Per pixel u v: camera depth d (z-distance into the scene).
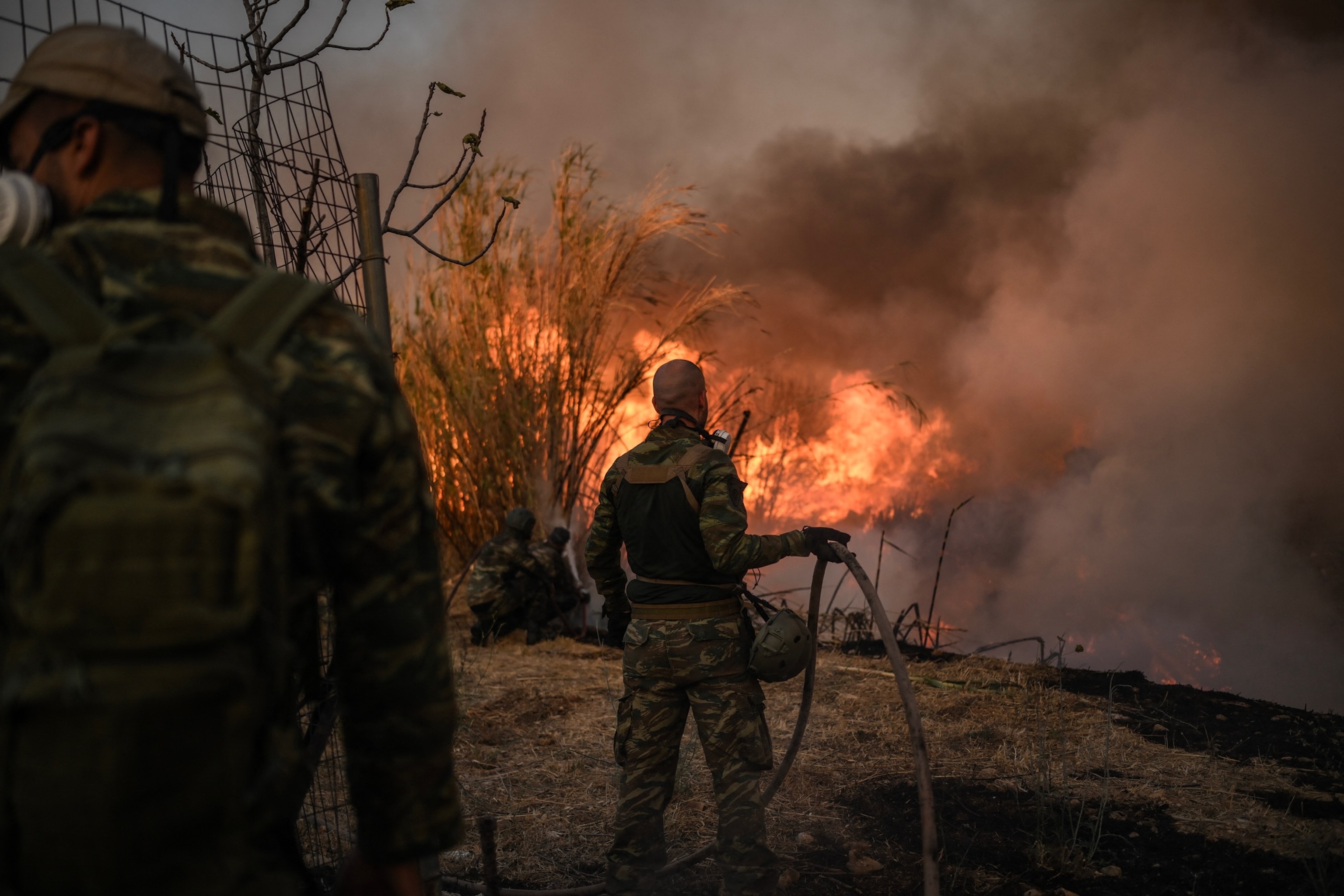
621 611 2.72
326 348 0.89
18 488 0.71
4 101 0.96
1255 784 3.27
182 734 0.71
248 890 0.76
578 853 2.89
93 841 0.69
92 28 0.96
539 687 4.80
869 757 3.63
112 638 0.69
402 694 0.91
